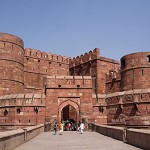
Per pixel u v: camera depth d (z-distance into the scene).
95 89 47.69
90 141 16.73
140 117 29.69
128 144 14.55
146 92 29.78
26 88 48.62
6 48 40.44
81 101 33.69
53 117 32.94
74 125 35.06
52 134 24.39
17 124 32.94
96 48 48.72
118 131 17.50
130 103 31.03
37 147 13.21
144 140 12.20
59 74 54.56
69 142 16.14
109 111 34.06
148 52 39.06
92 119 33.22
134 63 39.44
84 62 51.50
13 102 33.66
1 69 39.69
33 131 19.94
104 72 48.62
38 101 33.38
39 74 51.25
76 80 34.12
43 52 52.72
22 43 43.69
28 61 50.00
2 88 39.25
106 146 13.56
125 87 40.34
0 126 34.31
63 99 33.59
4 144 10.37
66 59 56.38
